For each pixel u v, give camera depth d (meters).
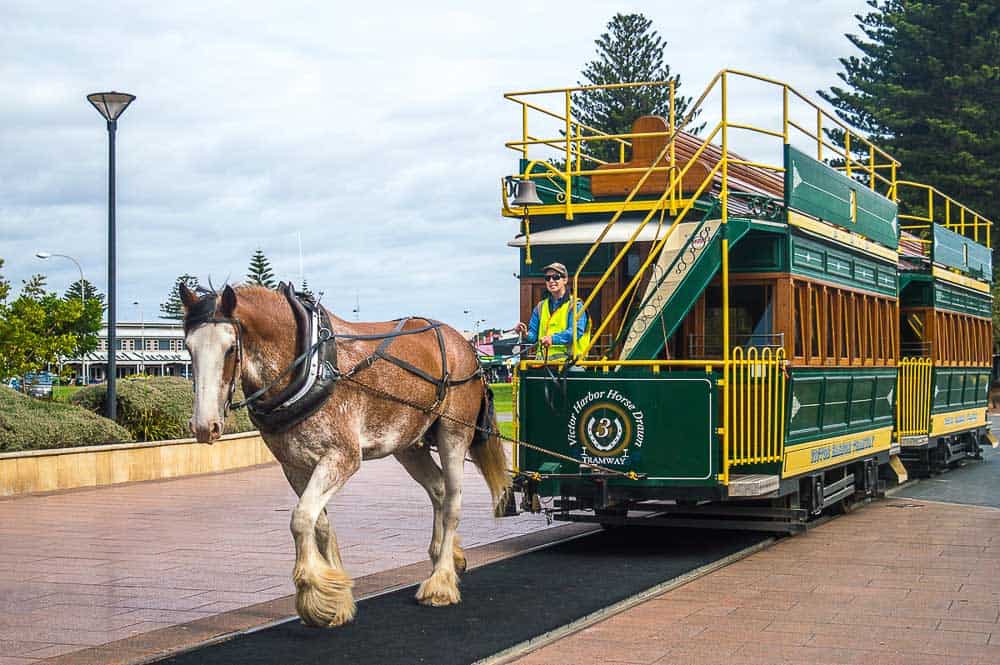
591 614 8.62
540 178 13.66
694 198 11.74
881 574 10.66
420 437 9.16
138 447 19.83
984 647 7.82
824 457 13.66
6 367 32.81
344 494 18.14
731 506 13.23
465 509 16.45
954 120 54.72
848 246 14.61
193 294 7.65
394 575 10.74
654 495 11.60
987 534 13.38
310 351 7.92
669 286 11.84
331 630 8.07
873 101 56.41
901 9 57.78
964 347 22.83
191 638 8.16
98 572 10.92
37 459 17.89
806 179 13.08
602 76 59.47
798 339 12.82
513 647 7.56
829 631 8.29
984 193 53.91
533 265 13.12
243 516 15.14
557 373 11.84
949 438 22.02
